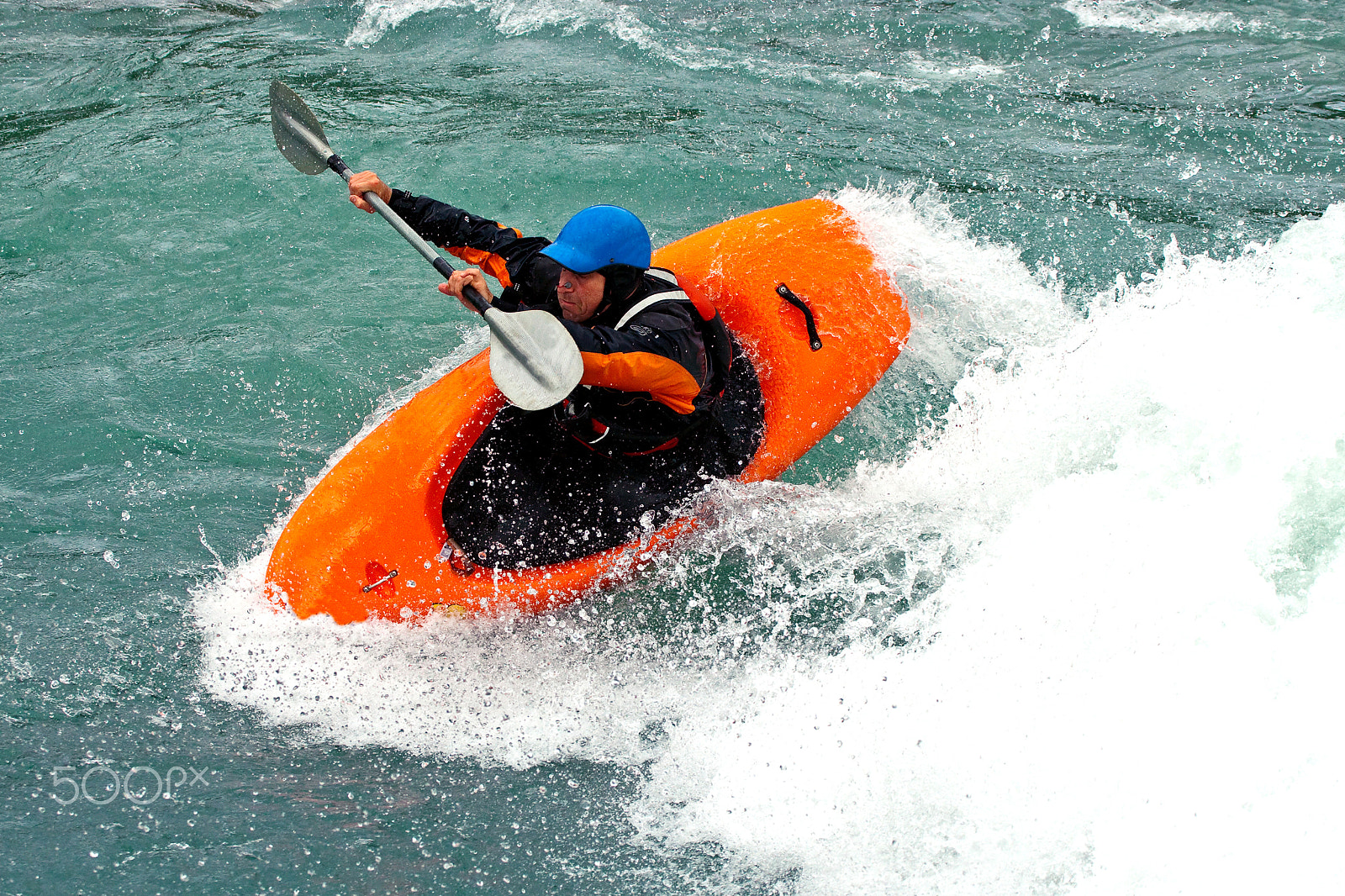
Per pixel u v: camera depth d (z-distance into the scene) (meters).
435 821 7.00
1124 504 8.45
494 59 21.39
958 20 22.44
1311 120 17.66
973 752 7.08
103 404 11.38
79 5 24.89
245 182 16.08
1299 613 7.34
